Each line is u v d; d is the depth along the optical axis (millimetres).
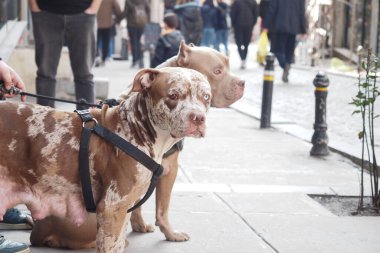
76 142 3939
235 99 5055
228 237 5387
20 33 12328
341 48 23141
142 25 19281
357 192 6988
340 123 11305
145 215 5887
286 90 15672
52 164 3906
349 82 17000
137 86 3865
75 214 4031
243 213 6051
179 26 18219
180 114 3699
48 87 8609
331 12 22141
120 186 3908
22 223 5348
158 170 3988
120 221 3959
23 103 4023
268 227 5676
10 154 3879
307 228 5691
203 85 3773
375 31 20656
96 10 8547
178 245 5156
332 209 6449
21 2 15664
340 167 8227
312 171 7949
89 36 8539
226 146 9195
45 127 3939
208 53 5039
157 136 3949
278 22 16375
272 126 10883
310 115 12266
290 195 6734
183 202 6324
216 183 7184
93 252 4848
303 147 9367
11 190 3912
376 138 9992
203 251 5047
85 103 4605
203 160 8289
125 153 3900
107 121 4023
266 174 7703
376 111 12312
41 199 3975
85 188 3932
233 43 35469
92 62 8719
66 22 8453
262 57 21156
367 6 21516
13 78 4652
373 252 5160
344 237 5496
